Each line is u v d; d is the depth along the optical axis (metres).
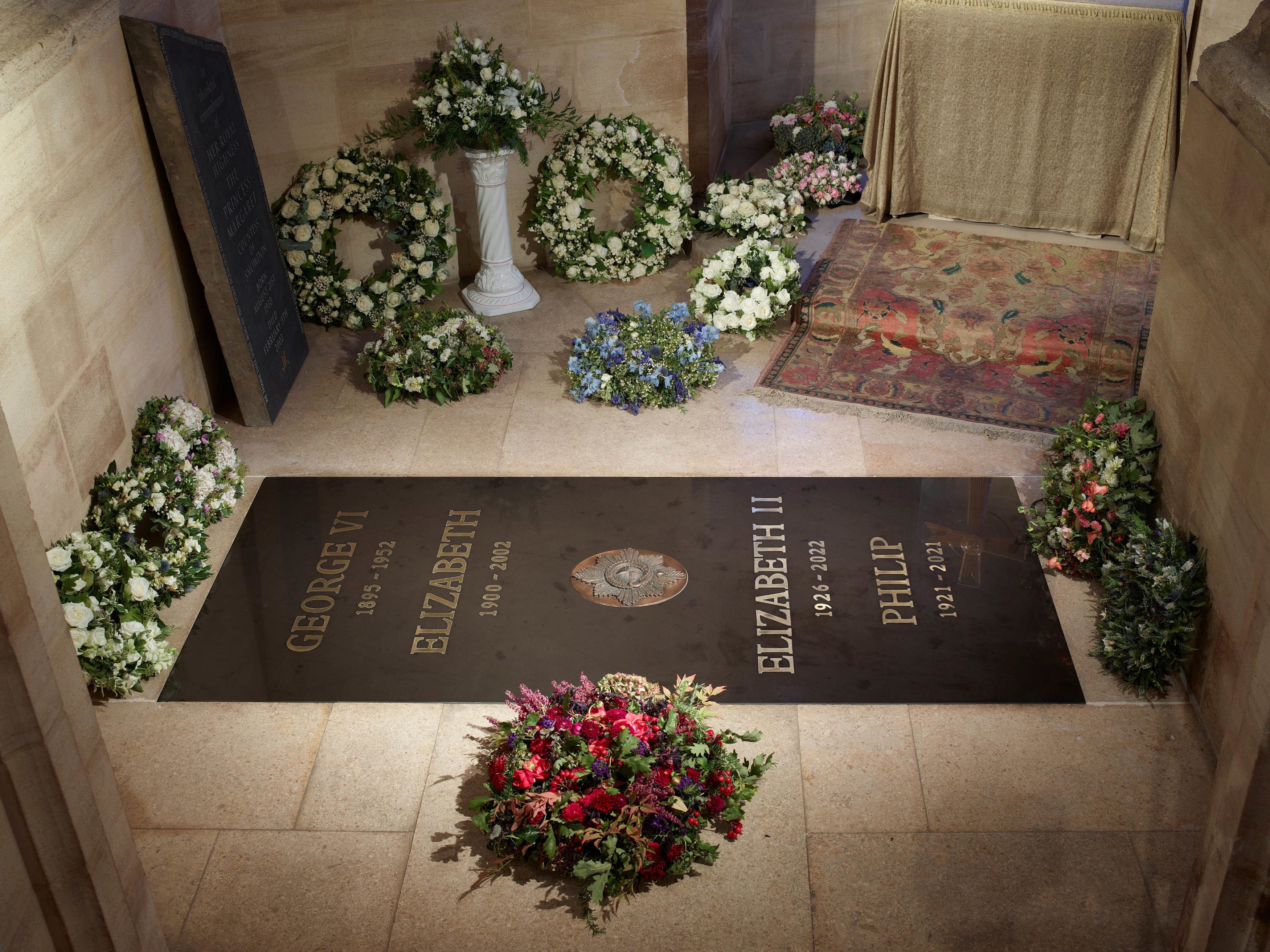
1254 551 3.45
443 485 5.27
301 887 3.43
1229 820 2.49
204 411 5.79
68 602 3.99
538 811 3.30
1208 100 4.01
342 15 6.25
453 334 5.98
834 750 3.84
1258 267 3.49
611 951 3.21
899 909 3.31
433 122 6.22
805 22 9.13
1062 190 6.82
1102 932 3.23
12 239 3.92
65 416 4.30
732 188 7.13
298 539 4.94
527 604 4.52
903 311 6.23
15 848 2.37
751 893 3.37
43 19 4.12
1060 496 4.69
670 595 4.54
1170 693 4.04
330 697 4.12
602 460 5.42
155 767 3.86
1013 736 3.88
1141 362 5.79
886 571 4.64
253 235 5.81
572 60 6.77
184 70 5.12
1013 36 6.44
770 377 6.04
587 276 7.12
